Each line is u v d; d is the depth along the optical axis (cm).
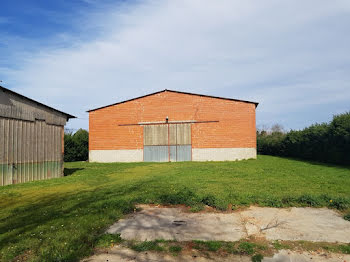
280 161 2172
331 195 741
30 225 544
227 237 470
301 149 2561
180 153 2481
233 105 2428
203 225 536
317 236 468
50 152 1362
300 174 1245
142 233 496
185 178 1133
